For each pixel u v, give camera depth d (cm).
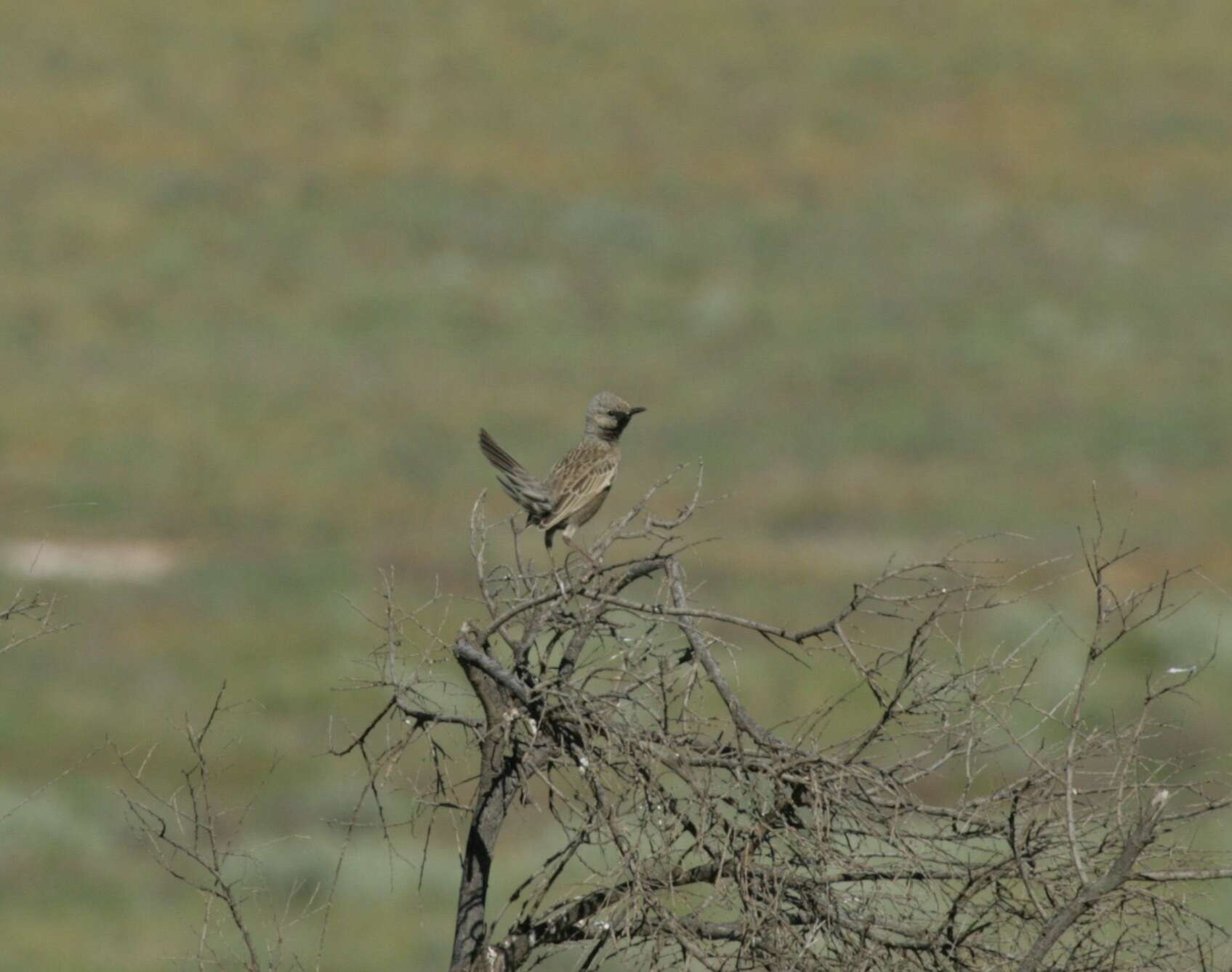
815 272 7794
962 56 10112
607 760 748
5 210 7812
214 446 5350
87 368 6297
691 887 816
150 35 9812
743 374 6525
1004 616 2497
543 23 10319
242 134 8944
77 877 1998
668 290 7525
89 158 8500
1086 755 723
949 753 730
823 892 739
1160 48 10394
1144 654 2562
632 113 9431
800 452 5547
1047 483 5219
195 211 8019
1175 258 8094
